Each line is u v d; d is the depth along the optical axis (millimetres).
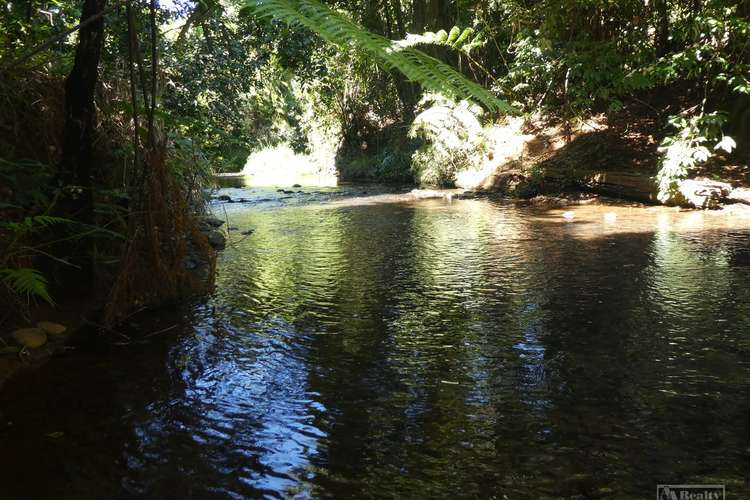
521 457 2561
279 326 4398
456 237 8203
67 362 3689
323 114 25875
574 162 13625
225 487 2381
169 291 4949
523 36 13031
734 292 4945
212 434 2807
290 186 19453
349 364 3654
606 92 12250
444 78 1961
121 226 5172
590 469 2455
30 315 4211
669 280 5414
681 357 3613
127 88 5711
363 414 2992
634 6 12422
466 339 4047
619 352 3725
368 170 22953
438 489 2346
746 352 3652
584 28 12781
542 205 11773
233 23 9641
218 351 3893
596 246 7184
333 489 2361
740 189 10273
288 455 2619
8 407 3080
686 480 2357
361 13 17531
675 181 10461
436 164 17141
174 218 4938
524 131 16031
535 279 5633
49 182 4387
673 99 14406
